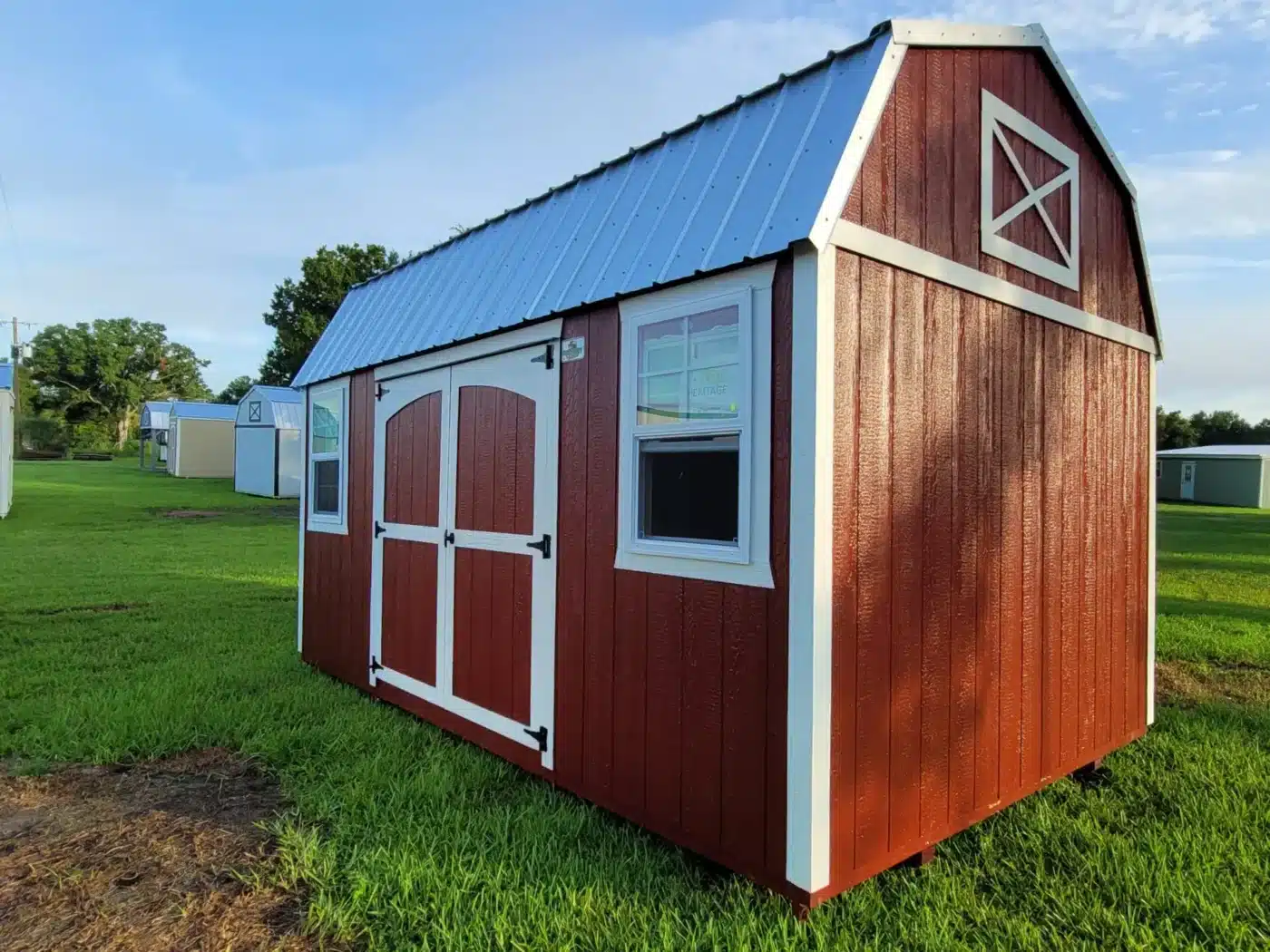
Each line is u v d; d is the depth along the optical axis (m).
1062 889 2.63
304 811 3.22
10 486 18.06
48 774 3.66
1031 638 3.43
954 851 2.96
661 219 3.11
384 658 4.88
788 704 2.42
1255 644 6.52
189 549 12.41
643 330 3.04
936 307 2.90
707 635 2.73
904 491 2.72
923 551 2.80
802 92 2.87
